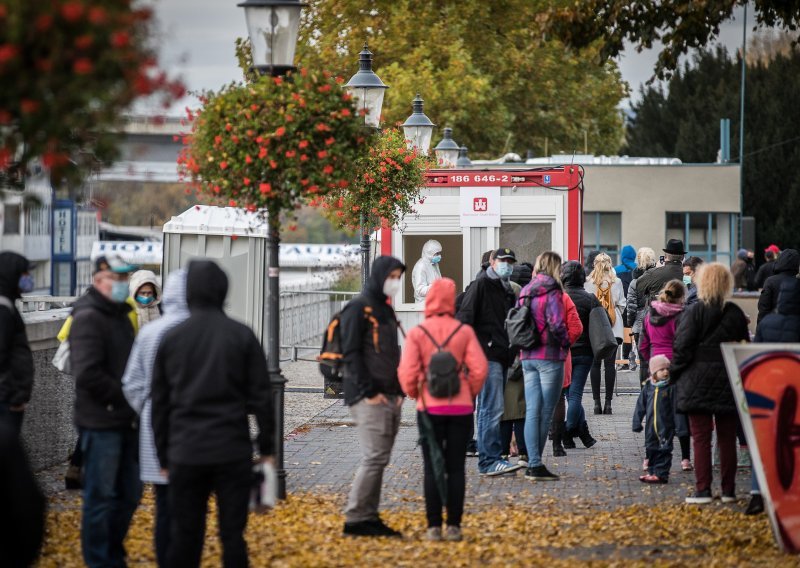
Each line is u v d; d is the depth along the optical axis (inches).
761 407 925.2
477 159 4594.0
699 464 1090.1
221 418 719.7
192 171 1096.2
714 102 5974.4
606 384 1764.3
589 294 1427.2
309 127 1085.8
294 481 1224.2
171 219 1941.4
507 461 1263.5
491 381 1245.7
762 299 1272.1
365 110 1123.9
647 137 6412.4
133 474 852.0
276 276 1125.1
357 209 1732.3
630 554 906.1
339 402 1897.1
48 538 943.7
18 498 652.1
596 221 4756.4
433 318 963.3
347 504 1051.9
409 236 2155.5
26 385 941.8
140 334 787.4
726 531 975.0
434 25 4456.2
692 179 4726.9
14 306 943.0
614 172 4736.7
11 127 645.9
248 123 1067.9
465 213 2144.4
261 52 1120.2
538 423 1220.5
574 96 5012.3
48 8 610.9
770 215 5620.1
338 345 973.8
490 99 4505.4
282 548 915.4
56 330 1279.5
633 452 1413.6
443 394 931.3
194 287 732.0
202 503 732.0
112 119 636.7
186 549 728.3
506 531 991.0
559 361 1214.9
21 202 753.6
